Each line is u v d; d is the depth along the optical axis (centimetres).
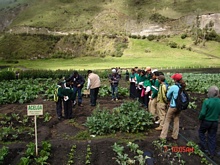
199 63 8781
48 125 1193
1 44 14525
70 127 1158
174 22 15562
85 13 18762
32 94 1911
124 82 3200
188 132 1095
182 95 918
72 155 837
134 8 18538
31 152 823
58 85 1253
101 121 1071
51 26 17162
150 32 15325
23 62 11606
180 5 17812
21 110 1481
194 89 2247
